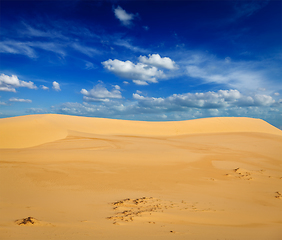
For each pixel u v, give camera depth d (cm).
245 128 5434
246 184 1248
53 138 2831
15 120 3117
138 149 2258
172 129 5109
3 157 1452
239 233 498
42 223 476
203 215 680
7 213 565
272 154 2347
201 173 1430
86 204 726
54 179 1077
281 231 545
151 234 442
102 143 2644
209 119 5953
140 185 1082
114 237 400
